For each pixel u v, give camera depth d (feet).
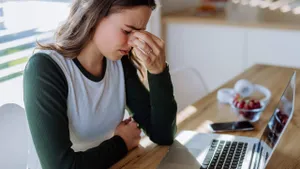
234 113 5.23
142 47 3.94
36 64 3.70
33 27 5.72
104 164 3.86
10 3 5.32
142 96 4.61
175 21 9.70
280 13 9.91
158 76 4.29
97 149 3.90
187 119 5.08
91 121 4.15
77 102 4.00
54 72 3.74
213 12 10.12
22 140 4.33
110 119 4.38
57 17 6.13
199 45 9.77
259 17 9.58
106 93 4.29
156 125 4.37
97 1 3.67
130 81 4.59
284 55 9.08
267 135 4.21
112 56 3.88
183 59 10.09
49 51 3.83
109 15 3.68
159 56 4.12
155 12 9.27
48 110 3.61
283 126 4.63
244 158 4.01
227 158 4.02
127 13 3.63
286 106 4.76
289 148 4.33
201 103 5.61
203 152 4.17
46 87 3.65
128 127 4.30
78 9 3.84
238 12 10.18
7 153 4.20
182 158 4.05
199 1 11.24
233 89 5.94
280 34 8.95
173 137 4.43
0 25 5.22
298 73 6.93
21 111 4.33
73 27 3.86
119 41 3.74
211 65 9.86
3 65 5.29
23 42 5.57
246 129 4.74
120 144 4.11
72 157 3.65
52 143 3.58
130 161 4.06
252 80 6.58
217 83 9.96
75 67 3.97
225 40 9.50
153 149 4.31
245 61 9.49
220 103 5.59
